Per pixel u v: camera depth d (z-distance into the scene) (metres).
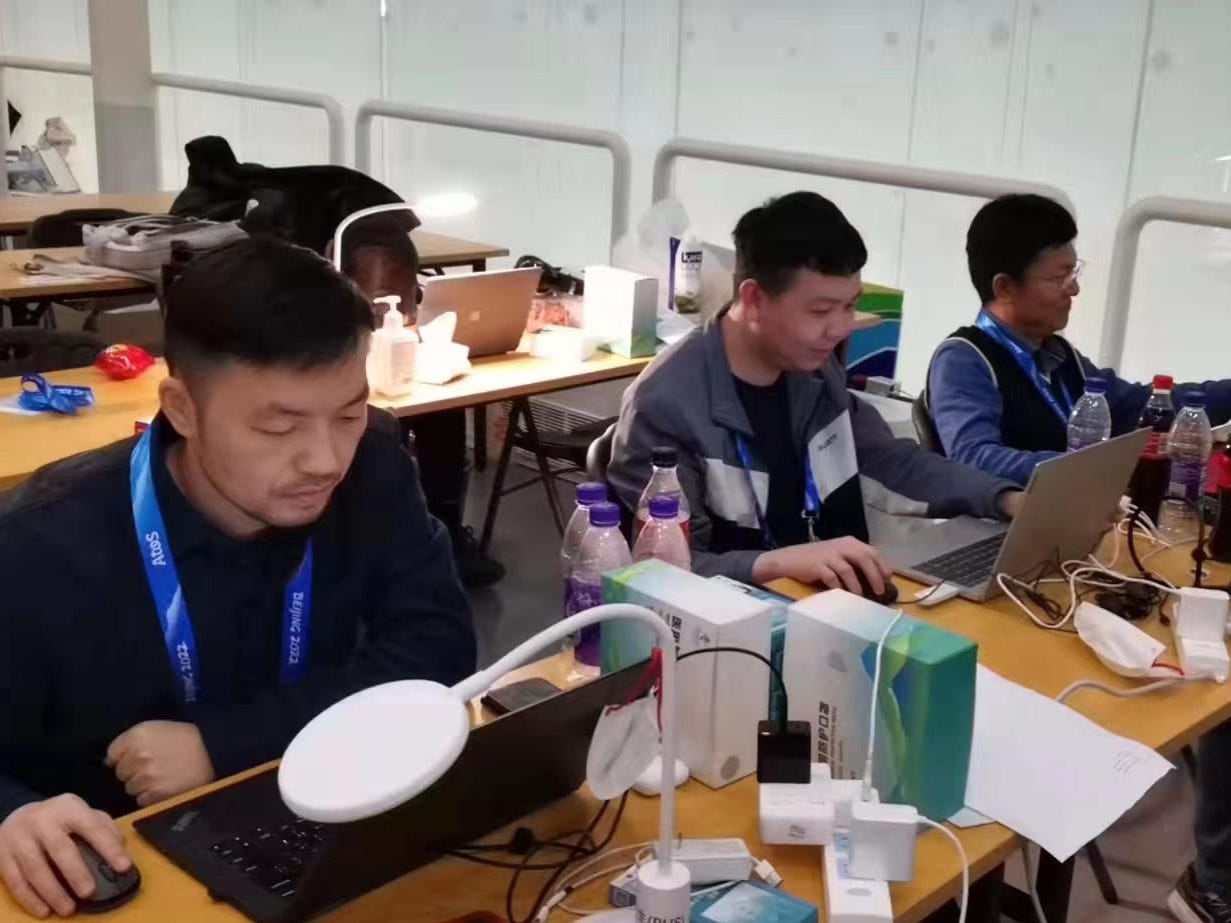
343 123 5.57
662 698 1.08
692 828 1.30
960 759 1.32
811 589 1.86
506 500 4.49
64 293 3.63
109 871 1.15
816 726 1.38
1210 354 3.62
